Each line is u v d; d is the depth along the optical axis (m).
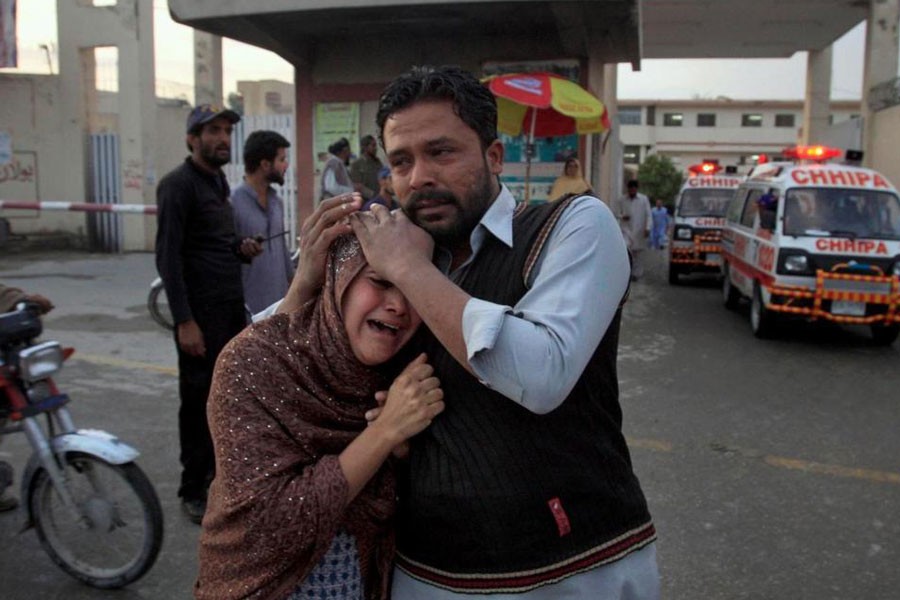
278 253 4.70
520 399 1.42
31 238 15.77
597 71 10.40
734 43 20.48
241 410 1.55
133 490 3.36
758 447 5.39
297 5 8.66
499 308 1.43
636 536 1.67
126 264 14.03
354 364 1.60
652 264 18.58
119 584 3.45
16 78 15.77
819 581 3.62
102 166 16.12
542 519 1.56
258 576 1.55
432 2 8.52
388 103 1.59
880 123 17.14
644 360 7.98
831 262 8.64
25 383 3.51
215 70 16.20
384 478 1.67
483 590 1.58
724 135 65.81
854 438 5.62
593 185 11.56
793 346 8.85
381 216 1.56
